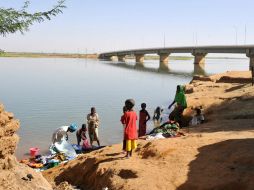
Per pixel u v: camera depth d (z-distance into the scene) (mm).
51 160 14430
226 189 8461
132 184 9211
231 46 96312
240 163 9508
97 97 40094
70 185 10945
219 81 37875
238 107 20438
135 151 11875
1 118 7375
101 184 10227
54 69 97188
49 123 24469
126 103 11406
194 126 16672
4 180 7301
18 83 56438
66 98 38906
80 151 16609
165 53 142875
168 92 46281
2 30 7016
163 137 14453
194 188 8719
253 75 27844
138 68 112375
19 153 17000
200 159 10195
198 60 121125
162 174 9570
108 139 20016
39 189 7703
